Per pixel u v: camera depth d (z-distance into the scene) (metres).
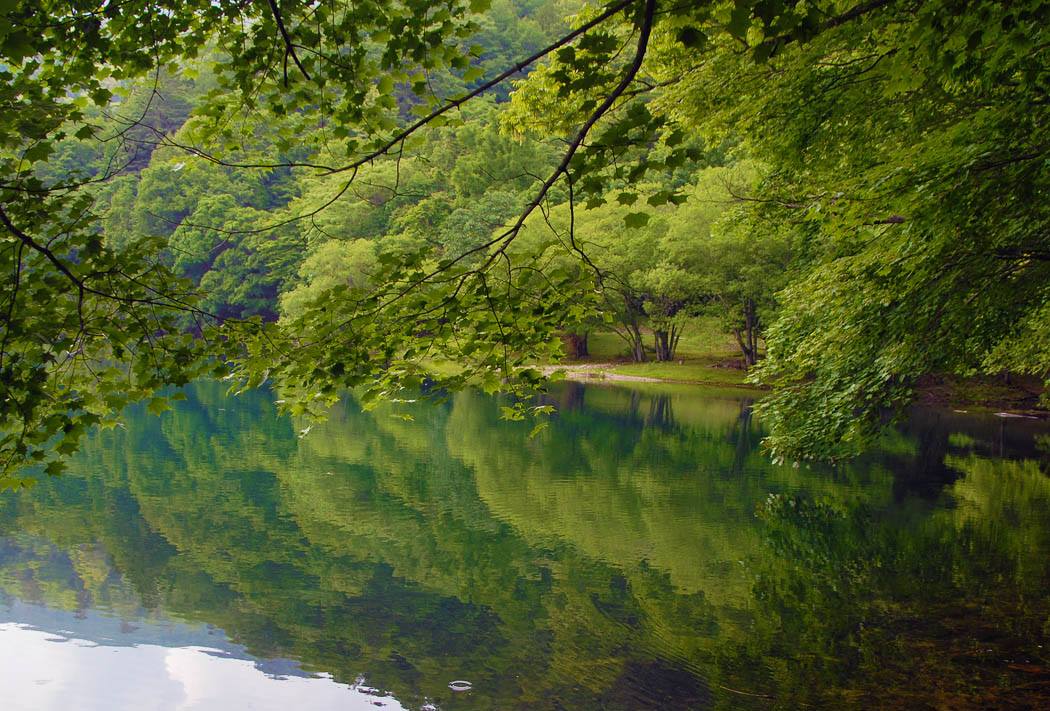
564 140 8.56
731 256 33.00
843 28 7.33
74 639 7.77
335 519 12.45
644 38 2.83
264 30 4.14
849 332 9.02
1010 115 6.37
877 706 5.98
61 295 3.77
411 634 7.87
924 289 8.14
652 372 39.34
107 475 15.89
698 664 6.97
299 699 6.51
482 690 6.66
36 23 3.62
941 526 11.59
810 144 9.75
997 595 8.43
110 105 4.57
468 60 3.94
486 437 21.16
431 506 13.27
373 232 45.62
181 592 9.16
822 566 9.69
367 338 4.22
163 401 4.00
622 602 8.65
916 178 6.82
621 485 14.84
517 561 10.22
